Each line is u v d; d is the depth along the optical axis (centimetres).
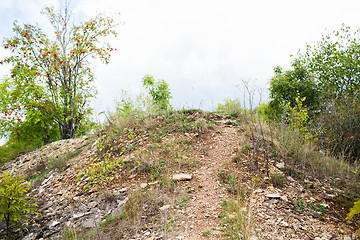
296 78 1054
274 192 402
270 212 346
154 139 672
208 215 348
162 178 475
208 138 678
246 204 365
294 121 661
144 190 441
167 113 877
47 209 468
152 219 351
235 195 399
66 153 786
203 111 893
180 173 498
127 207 390
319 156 546
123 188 466
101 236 326
